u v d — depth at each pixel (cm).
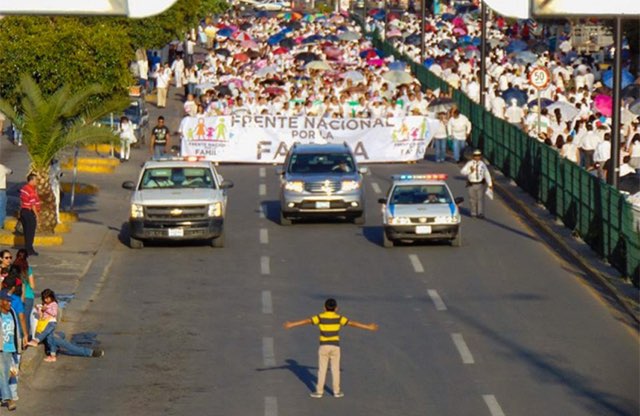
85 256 7075
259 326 5638
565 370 4906
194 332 5528
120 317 5788
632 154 8769
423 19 15912
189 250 7388
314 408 4394
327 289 6384
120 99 7712
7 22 8038
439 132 10762
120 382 4744
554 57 16600
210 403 4475
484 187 8350
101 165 10175
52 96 7275
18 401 4462
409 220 7269
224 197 7581
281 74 15162
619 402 4491
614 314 5850
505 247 7425
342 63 16600
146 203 7275
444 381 4747
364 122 10769
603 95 10956
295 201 8038
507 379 4778
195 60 19188
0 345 4188
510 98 11712
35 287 6244
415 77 15612
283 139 10756
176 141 11950
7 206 8344
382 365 4969
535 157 8856
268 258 7162
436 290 6347
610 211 6762
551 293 6275
